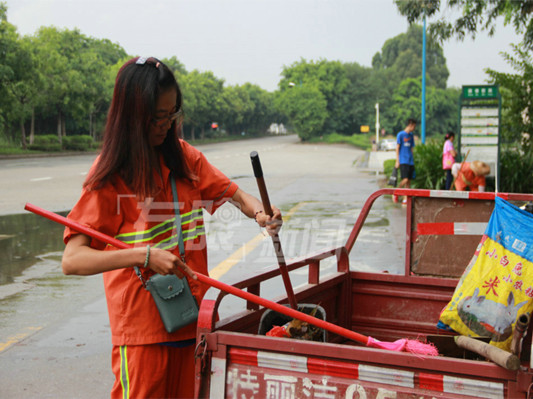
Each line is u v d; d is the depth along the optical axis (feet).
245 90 333.21
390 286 9.77
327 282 9.13
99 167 6.38
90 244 6.49
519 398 5.08
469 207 9.53
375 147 171.01
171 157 6.95
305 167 92.17
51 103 136.56
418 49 405.59
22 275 21.47
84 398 11.18
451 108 315.17
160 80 6.35
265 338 5.81
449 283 9.44
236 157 123.13
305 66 300.61
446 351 6.85
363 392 5.52
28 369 12.62
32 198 43.91
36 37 133.18
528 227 7.89
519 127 42.16
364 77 314.55
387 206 39.93
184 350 6.98
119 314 6.63
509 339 7.79
